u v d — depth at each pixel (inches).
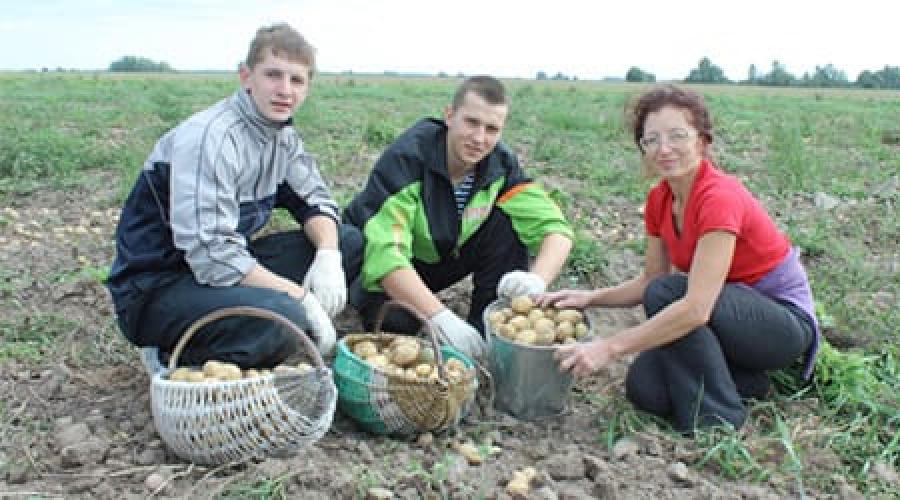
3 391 148.8
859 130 506.6
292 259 155.7
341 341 138.7
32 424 137.3
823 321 180.4
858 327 184.9
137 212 137.9
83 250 228.5
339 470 120.6
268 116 136.8
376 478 119.1
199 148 132.0
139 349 161.5
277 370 125.6
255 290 134.3
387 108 650.8
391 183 155.6
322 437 131.6
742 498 123.6
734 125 542.9
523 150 409.1
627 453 134.0
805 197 310.3
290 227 235.8
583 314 150.9
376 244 151.5
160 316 137.1
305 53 136.6
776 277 143.6
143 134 419.5
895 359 171.0
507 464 129.7
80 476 121.6
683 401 139.5
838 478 130.1
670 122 133.5
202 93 807.7
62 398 146.7
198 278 134.7
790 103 923.4
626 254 234.7
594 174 336.2
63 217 266.1
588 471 128.2
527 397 142.4
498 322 147.3
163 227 137.0
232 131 135.0
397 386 127.8
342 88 1007.6
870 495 127.7
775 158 357.7
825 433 141.8
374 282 153.5
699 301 133.6
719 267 133.3
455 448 131.6
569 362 134.7
